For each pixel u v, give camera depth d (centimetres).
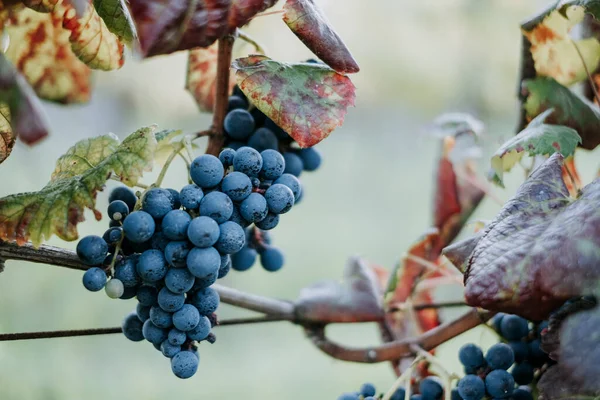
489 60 232
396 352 73
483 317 70
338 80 64
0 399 171
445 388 66
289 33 130
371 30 274
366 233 277
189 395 192
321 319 76
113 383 193
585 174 142
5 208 61
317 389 194
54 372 188
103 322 215
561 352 59
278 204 60
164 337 61
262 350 218
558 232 59
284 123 62
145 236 58
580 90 79
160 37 56
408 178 312
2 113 64
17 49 72
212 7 57
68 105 75
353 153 324
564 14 69
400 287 80
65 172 64
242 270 72
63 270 226
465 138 87
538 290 58
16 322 199
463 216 83
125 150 61
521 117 74
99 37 70
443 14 246
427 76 279
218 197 59
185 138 64
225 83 68
